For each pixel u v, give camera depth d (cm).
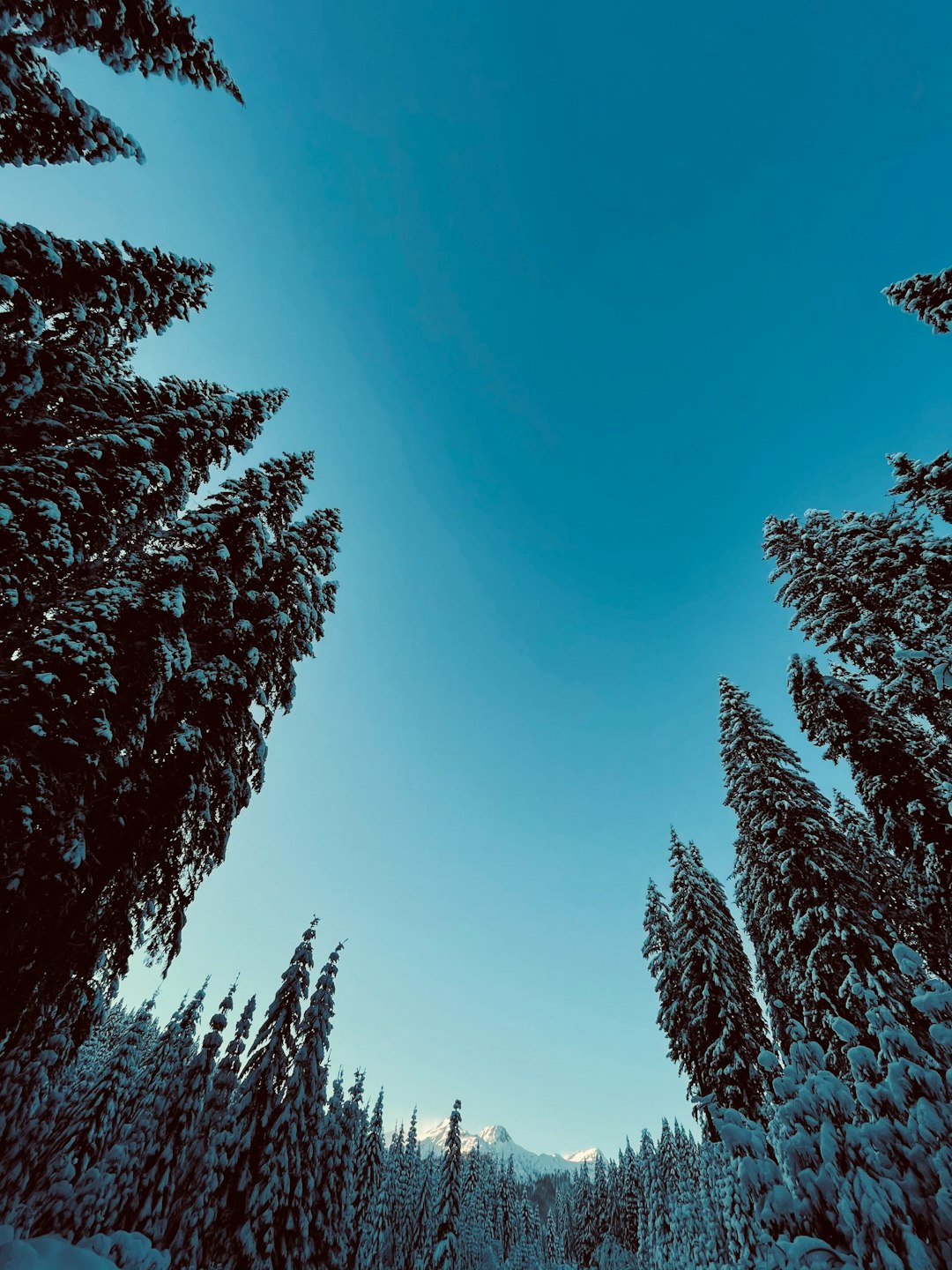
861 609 1669
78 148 912
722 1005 2073
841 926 1652
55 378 1056
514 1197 7281
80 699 895
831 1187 418
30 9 778
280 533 1766
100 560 1203
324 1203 2336
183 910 1281
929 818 1502
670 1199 2227
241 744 1409
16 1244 1163
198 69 947
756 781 2162
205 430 1302
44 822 879
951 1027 430
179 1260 1652
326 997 2405
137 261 1129
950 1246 346
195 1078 2052
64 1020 1096
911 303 1245
